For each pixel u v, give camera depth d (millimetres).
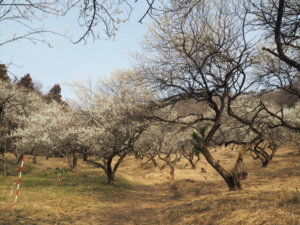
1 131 23203
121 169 35219
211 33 11109
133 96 14688
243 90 11227
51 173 24578
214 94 11953
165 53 11945
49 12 3770
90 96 20250
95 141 17859
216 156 38844
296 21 6160
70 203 11117
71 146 20609
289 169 20906
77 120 22453
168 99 12039
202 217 7664
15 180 19297
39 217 8438
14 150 26094
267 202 7645
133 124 15695
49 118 24797
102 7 3721
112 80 17891
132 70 15180
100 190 15656
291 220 5480
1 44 3805
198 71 11047
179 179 22750
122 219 9211
